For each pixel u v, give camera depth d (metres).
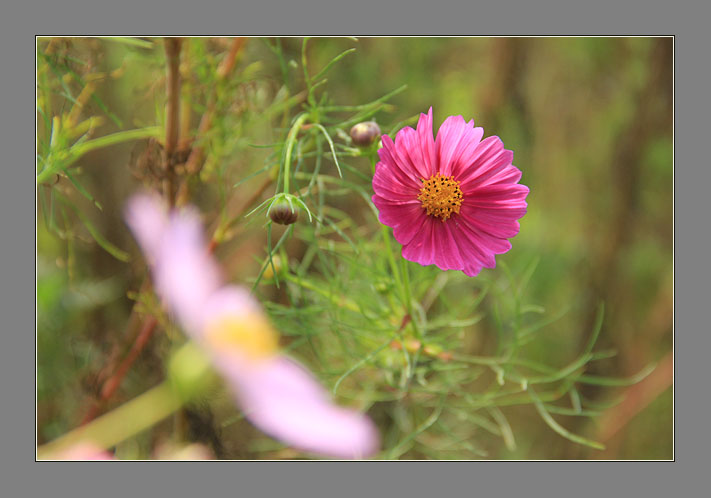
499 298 0.98
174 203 0.84
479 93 1.04
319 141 0.81
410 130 0.76
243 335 0.76
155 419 0.77
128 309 0.90
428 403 0.90
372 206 0.82
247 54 0.89
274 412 0.75
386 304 0.87
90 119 0.84
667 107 1.05
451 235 0.77
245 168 0.90
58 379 0.89
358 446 0.77
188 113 0.85
